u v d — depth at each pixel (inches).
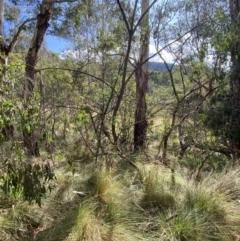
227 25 184.5
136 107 303.0
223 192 150.7
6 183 103.6
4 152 127.2
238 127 222.1
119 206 135.1
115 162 207.9
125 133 277.1
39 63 383.9
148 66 336.2
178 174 187.5
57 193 148.7
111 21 346.6
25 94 126.8
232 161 198.4
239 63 221.8
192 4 290.0
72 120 213.2
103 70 329.7
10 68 115.6
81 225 117.2
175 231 119.3
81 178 171.8
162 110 283.3
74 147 245.8
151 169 182.9
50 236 115.6
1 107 101.7
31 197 108.8
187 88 332.8
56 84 316.5
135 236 117.7
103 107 227.8
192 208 136.6
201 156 212.7
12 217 123.7
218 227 123.6
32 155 159.2
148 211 136.7
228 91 240.4
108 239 114.7
